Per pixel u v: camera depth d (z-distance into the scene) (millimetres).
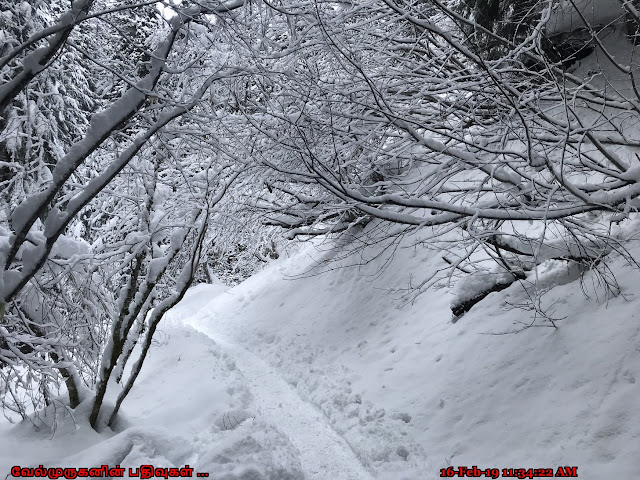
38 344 6430
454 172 6555
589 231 6617
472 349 7738
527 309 6883
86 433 6910
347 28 7305
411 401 7578
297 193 10883
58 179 4945
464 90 7242
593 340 6316
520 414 6285
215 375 9703
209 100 6738
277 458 6180
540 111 6406
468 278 8781
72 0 4555
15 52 4379
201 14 5793
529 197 6555
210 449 6598
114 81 7043
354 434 7195
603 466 5121
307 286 14766
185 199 8922
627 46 9953
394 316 10586
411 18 5789
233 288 20672
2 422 7836
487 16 8953
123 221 8727
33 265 5168
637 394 5453
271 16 6344
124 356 7914
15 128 7145
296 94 7105
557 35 10156
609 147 8648
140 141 5371
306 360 10844
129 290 7137
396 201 5809
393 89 7793
